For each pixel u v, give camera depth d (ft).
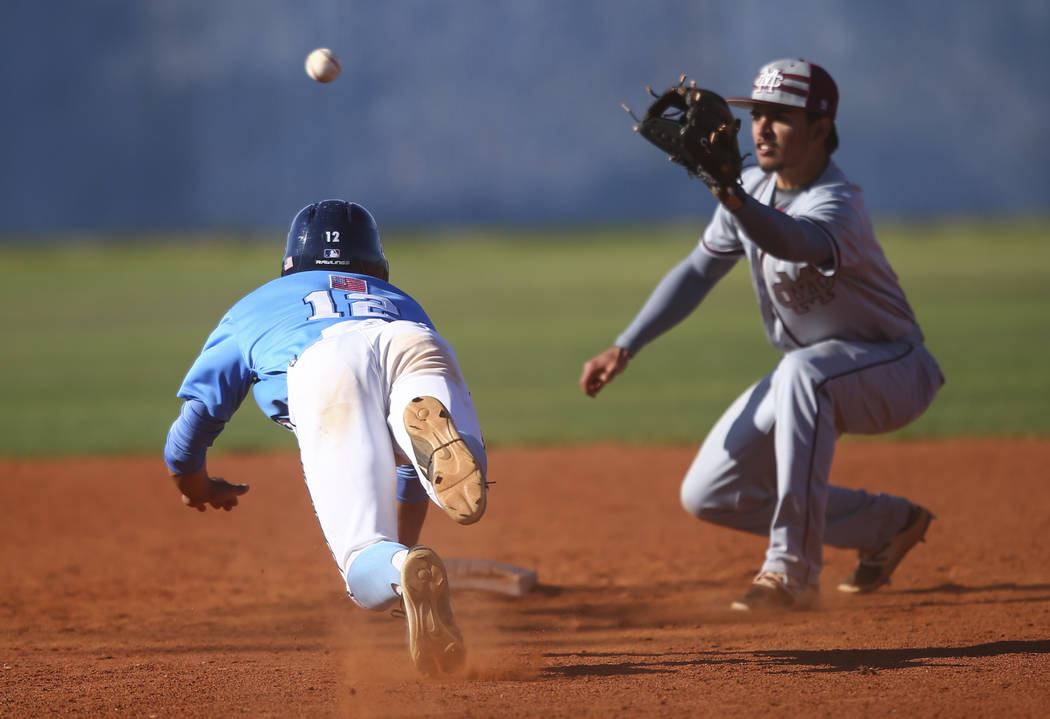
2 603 62.23
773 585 54.65
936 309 238.07
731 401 141.90
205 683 42.34
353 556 37.68
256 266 419.74
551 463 108.99
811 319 56.34
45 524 86.79
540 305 274.16
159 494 98.48
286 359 41.11
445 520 86.28
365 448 38.83
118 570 71.36
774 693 38.96
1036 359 166.40
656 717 36.06
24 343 216.54
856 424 55.88
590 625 54.75
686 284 61.16
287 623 56.59
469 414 39.96
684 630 52.47
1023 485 91.56
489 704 37.81
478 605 60.08
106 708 38.65
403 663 46.11
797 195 55.21
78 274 394.73
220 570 71.20
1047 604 55.42
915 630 50.34
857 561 70.13
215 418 43.21
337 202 47.32
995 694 38.27
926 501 86.33
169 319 256.73
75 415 139.95
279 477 105.29
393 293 44.83
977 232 541.75
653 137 45.52
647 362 180.24
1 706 39.11
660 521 84.12
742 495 59.00
